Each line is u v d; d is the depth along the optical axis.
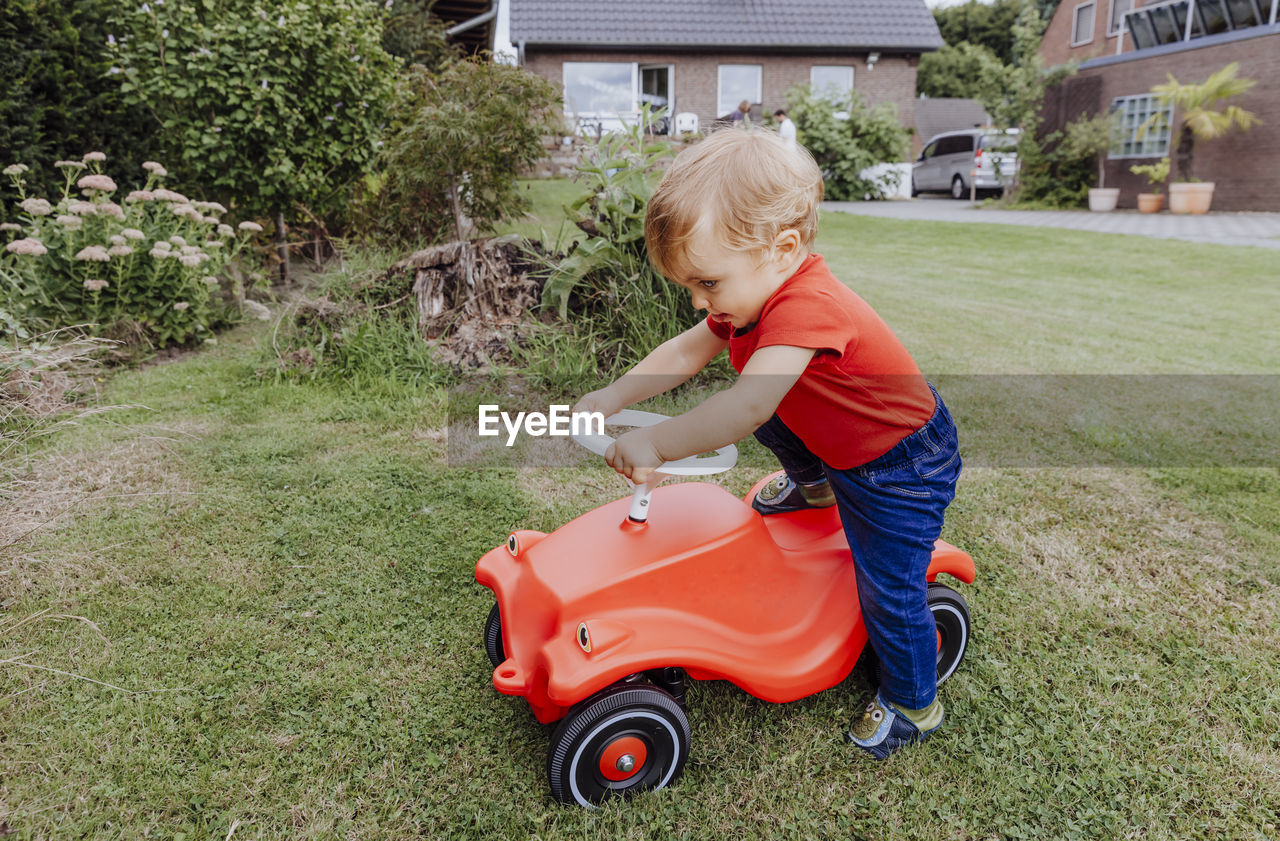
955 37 49.16
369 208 7.59
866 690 2.15
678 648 1.73
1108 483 3.33
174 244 5.18
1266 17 14.71
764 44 18.62
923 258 9.55
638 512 1.88
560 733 1.70
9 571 2.55
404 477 3.33
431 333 4.76
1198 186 14.70
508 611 1.85
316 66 6.48
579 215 4.58
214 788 1.80
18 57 5.48
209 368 4.77
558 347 4.37
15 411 3.70
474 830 1.70
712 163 1.58
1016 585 2.61
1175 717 2.02
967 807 1.78
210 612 2.42
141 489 3.17
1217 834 1.70
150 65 6.13
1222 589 2.59
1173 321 6.21
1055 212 15.55
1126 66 16.47
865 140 18.73
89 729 1.95
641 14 18.94
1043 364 4.95
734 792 1.81
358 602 2.48
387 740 1.94
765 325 1.67
